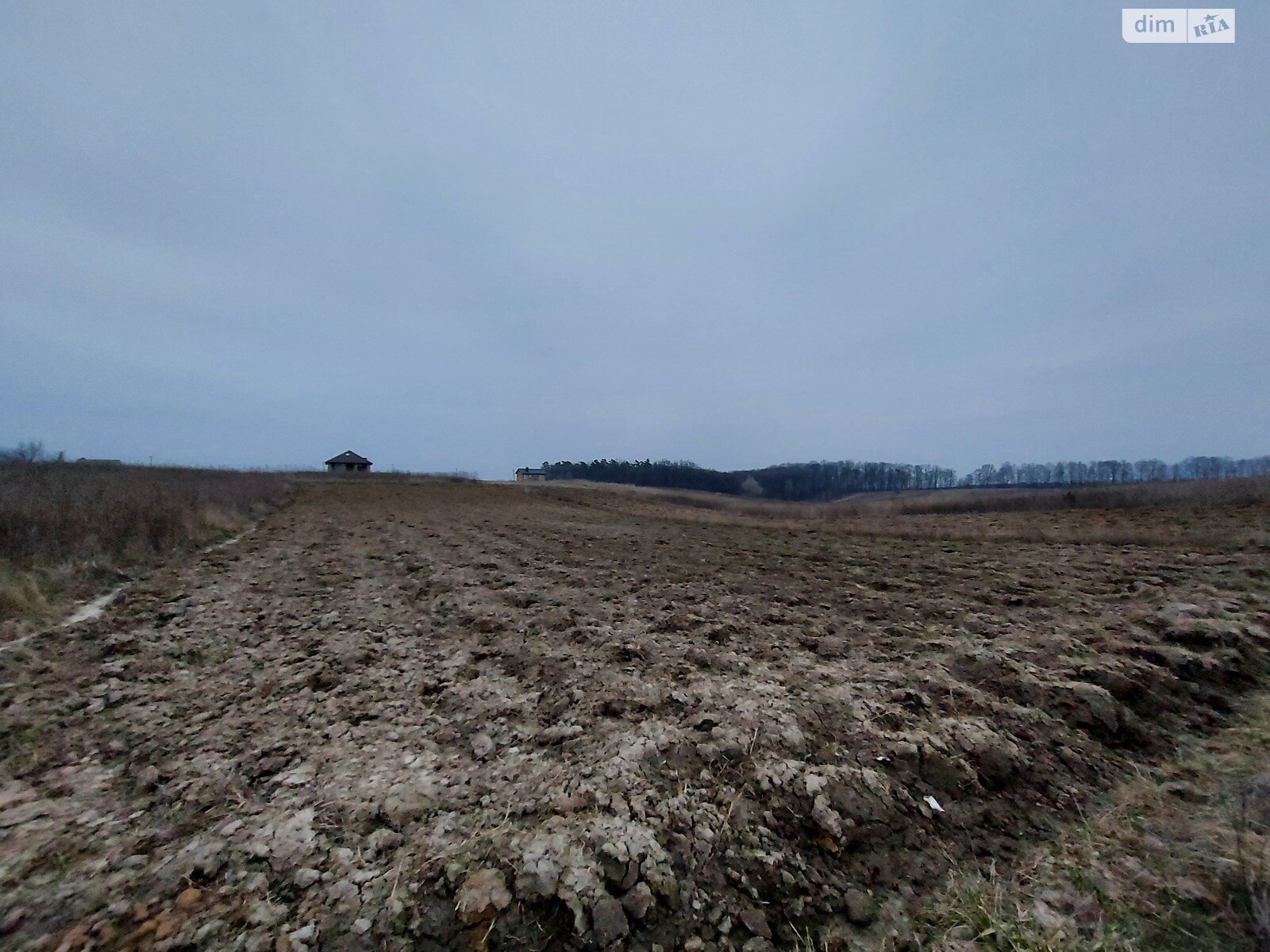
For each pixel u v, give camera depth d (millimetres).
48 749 3762
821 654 5598
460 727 4199
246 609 7289
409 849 2738
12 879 2506
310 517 19438
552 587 8812
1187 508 17516
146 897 2404
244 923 2270
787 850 2777
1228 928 2195
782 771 3283
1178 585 7422
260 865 2617
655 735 3783
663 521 22188
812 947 2307
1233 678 4398
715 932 2342
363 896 2416
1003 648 5180
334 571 9914
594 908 2352
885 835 2893
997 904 2477
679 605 7652
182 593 7914
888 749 3529
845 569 10430
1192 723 3879
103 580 8172
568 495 38969
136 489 15164
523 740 4004
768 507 39344
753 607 7543
